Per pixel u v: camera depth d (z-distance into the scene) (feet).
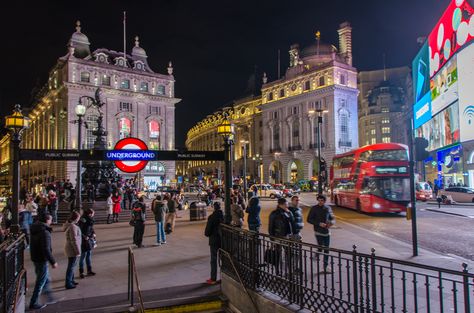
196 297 30.40
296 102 270.05
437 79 154.20
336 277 30.19
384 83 322.75
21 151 33.37
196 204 82.17
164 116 272.92
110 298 29.91
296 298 23.93
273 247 26.32
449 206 109.60
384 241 49.73
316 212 34.76
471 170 129.49
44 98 283.18
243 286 27.45
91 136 239.09
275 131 291.38
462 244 49.01
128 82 260.42
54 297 30.17
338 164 110.22
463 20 124.98
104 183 101.60
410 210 41.24
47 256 28.17
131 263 29.04
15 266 25.54
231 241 31.68
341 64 248.93
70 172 231.91
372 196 82.69
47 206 76.79
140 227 50.24
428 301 15.94
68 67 238.07
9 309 23.04
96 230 69.46
